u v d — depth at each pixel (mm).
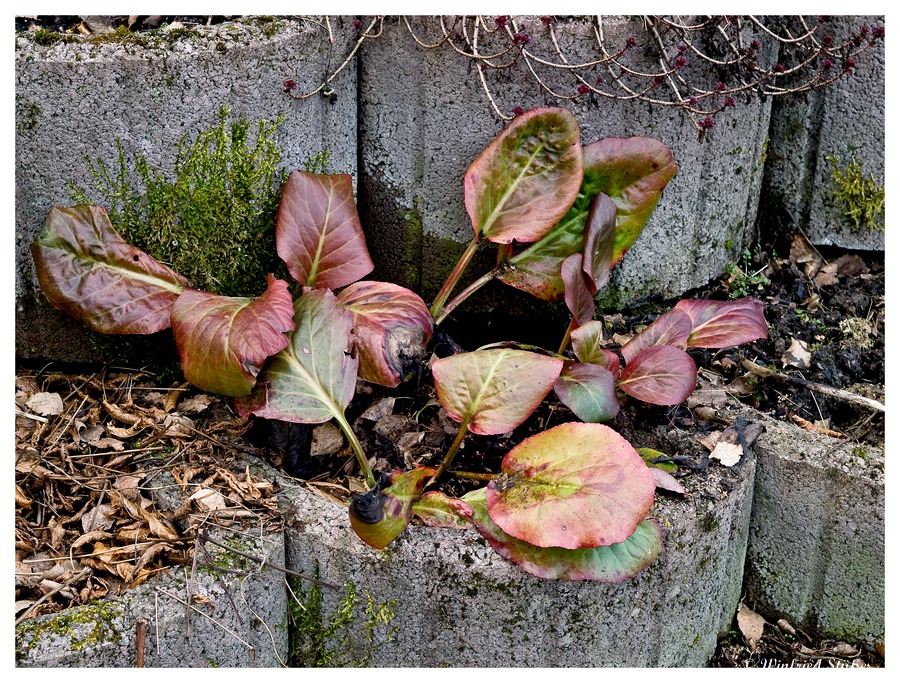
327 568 1889
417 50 2240
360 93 2357
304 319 2000
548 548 1804
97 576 1819
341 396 1930
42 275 2041
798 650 2223
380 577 1857
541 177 2146
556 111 2115
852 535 2100
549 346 2514
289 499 1961
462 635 1892
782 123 2725
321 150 2281
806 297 2658
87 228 2062
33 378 2264
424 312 2068
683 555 1950
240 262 2225
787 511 2164
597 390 1954
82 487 1989
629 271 2438
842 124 2645
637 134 2295
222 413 2189
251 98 2107
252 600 1833
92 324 2064
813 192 2748
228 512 1920
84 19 2145
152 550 1834
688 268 2510
